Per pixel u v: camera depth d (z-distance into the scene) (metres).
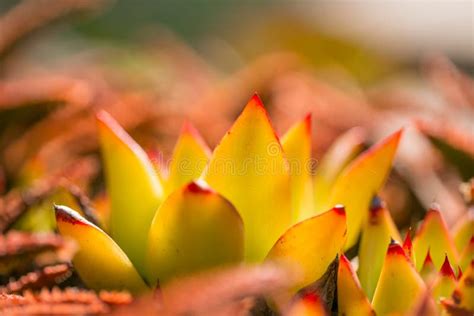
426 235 0.26
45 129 0.33
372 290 0.26
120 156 0.26
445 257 0.25
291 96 0.39
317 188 0.28
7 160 0.33
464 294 0.24
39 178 0.32
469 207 0.30
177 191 0.24
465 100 0.37
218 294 0.22
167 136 0.36
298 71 0.45
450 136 0.32
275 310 0.25
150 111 0.35
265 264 0.24
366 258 0.26
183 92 0.46
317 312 0.24
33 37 0.37
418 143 0.34
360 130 0.30
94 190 0.33
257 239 0.25
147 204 0.26
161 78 0.49
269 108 0.39
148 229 0.26
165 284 0.25
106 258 0.25
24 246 0.25
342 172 0.28
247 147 0.25
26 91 0.33
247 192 0.25
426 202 0.32
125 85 0.45
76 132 0.34
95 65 0.52
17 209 0.28
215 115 0.38
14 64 0.39
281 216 0.25
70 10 0.37
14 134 0.33
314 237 0.24
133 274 0.25
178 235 0.25
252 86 0.39
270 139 0.25
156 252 0.25
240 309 0.24
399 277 0.24
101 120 0.26
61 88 0.33
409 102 0.39
